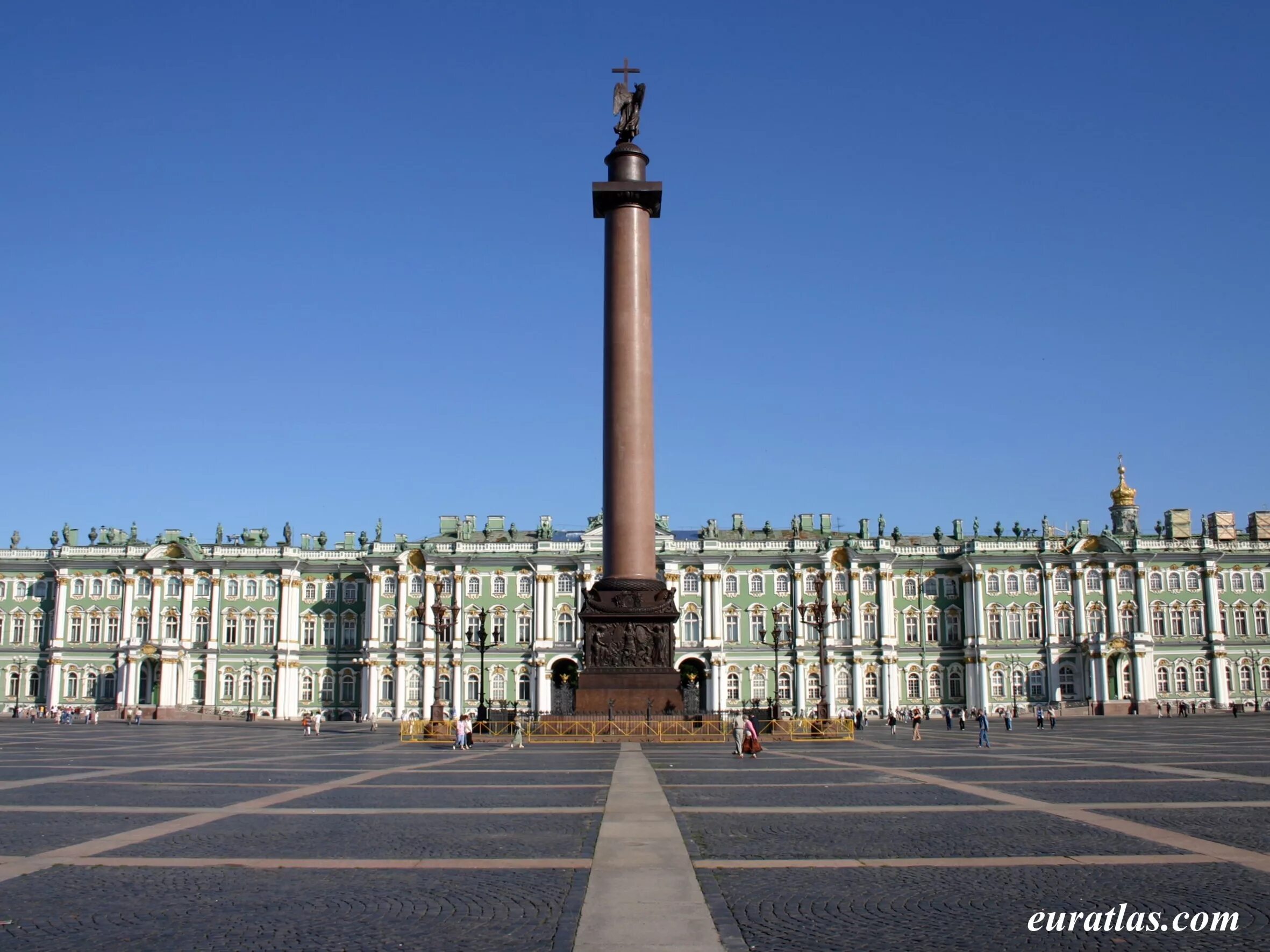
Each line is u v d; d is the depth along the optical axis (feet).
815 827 75.61
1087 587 393.09
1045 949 44.96
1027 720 357.82
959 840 69.56
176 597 399.65
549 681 378.94
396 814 83.61
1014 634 392.68
